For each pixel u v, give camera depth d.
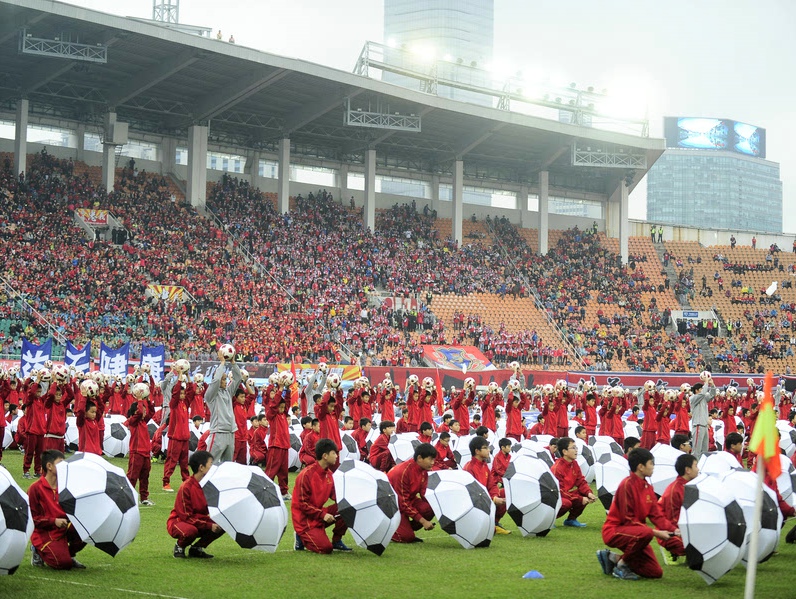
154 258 59.62
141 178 67.12
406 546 16.52
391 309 66.00
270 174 76.25
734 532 13.23
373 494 15.35
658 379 62.34
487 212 84.81
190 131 67.12
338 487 15.45
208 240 64.12
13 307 49.97
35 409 25.11
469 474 16.72
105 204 62.53
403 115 68.75
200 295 58.53
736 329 76.75
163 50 57.62
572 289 76.69
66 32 55.00
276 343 56.47
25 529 12.63
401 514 16.83
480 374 59.28
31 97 64.38
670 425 34.97
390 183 81.31
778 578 13.98
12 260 54.03
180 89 64.88
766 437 10.13
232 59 58.78
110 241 60.72
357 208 77.81
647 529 13.68
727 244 92.75
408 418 33.47
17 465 28.22
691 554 13.37
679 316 77.25
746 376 64.62
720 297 80.00
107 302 54.00
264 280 62.84
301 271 65.81
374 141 73.44
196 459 14.87
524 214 86.00
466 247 77.31
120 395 33.28
